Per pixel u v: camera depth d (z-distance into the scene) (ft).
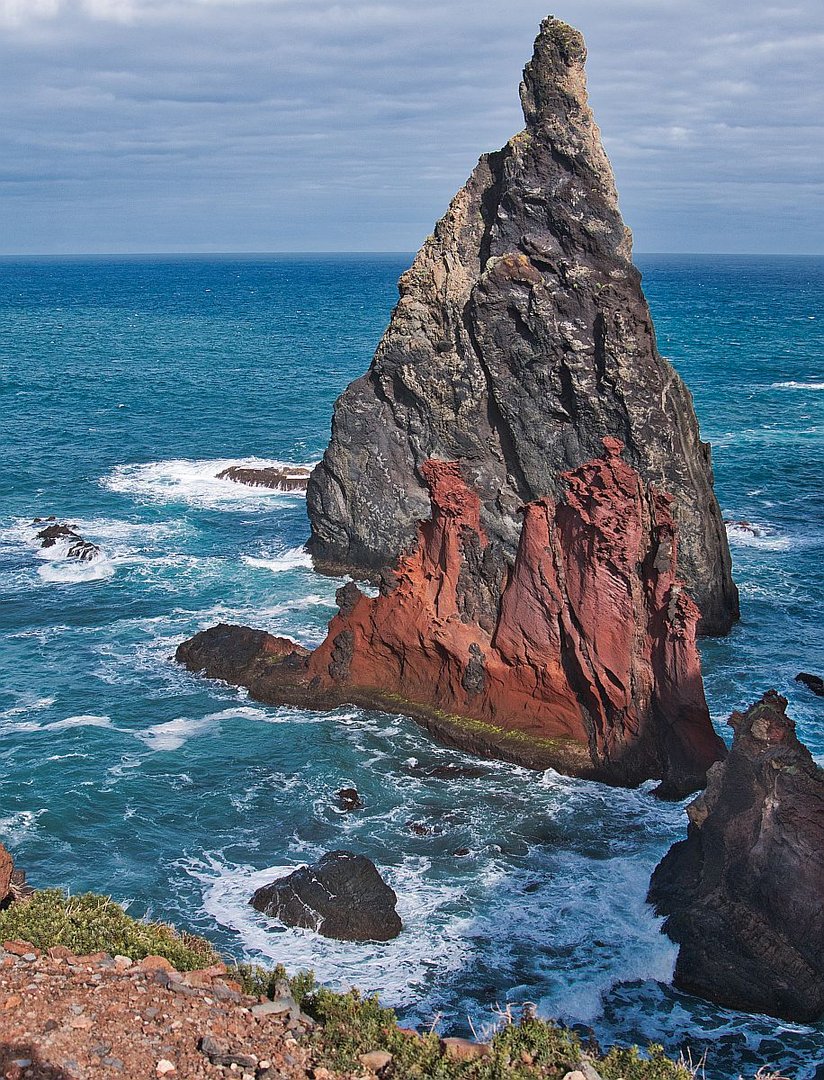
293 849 108.99
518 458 177.47
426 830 112.47
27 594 181.98
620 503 119.34
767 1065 81.71
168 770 123.95
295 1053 53.47
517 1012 86.22
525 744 126.72
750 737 95.25
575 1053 59.11
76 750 128.06
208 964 65.21
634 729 121.90
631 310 166.50
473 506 134.31
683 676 118.52
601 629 122.31
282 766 124.98
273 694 140.46
